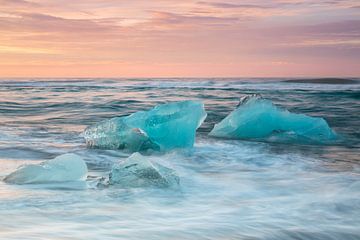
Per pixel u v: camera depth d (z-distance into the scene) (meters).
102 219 4.18
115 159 8.32
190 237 3.73
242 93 29.28
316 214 4.69
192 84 44.59
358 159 8.65
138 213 4.48
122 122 9.45
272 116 11.66
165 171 5.96
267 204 5.09
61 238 3.41
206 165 7.90
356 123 14.65
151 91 32.75
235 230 4.02
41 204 4.67
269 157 8.75
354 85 38.03
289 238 3.94
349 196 5.51
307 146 10.30
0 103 21.77
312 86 36.78
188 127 9.60
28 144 9.79
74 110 18.77
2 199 4.87
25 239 3.33
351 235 4.09
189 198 5.30
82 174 6.04
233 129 11.59
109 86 42.22
